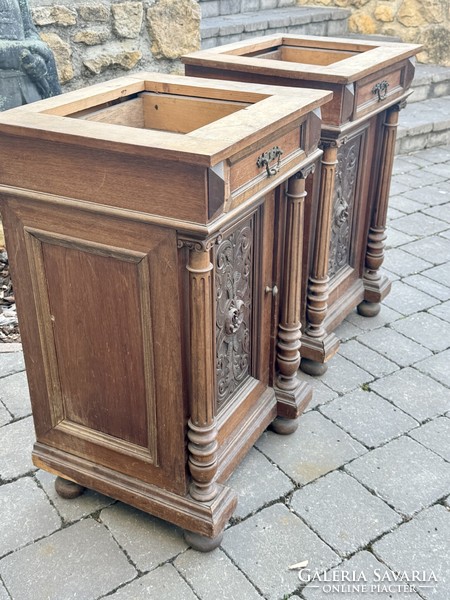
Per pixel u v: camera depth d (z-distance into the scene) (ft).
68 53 11.11
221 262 5.39
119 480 6.07
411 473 6.93
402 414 7.84
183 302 5.02
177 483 5.80
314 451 7.22
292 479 6.82
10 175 5.08
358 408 7.93
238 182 4.95
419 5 19.47
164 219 4.62
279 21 18.37
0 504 6.45
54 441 6.31
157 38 12.25
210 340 5.18
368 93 7.59
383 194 9.13
